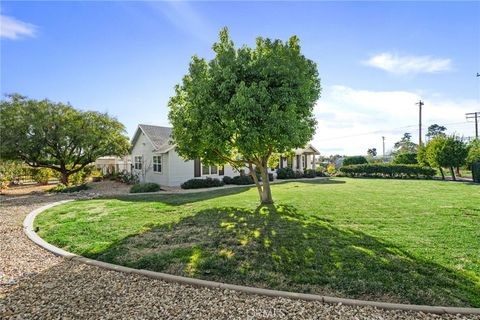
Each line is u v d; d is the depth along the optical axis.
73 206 10.02
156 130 21.42
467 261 4.20
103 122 18.56
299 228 6.18
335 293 3.29
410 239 5.31
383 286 3.41
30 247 5.37
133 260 4.52
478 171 18.19
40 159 17.42
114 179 22.16
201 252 4.77
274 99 7.50
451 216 7.36
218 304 3.02
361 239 5.32
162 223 7.02
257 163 9.80
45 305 3.05
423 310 2.83
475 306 2.96
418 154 24.02
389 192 12.84
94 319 2.74
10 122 15.41
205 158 9.47
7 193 15.57
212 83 7.77
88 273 3.99
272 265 4.15
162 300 3.12
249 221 6.97
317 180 21.61
